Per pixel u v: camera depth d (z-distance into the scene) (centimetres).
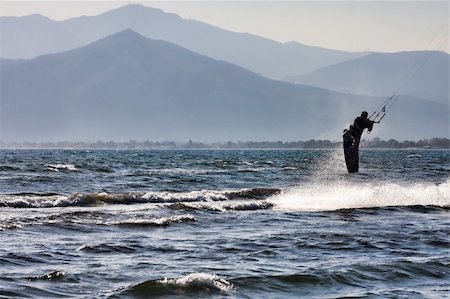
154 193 11531
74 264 5950
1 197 10731
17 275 5453
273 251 6788
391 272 5916
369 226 8781
